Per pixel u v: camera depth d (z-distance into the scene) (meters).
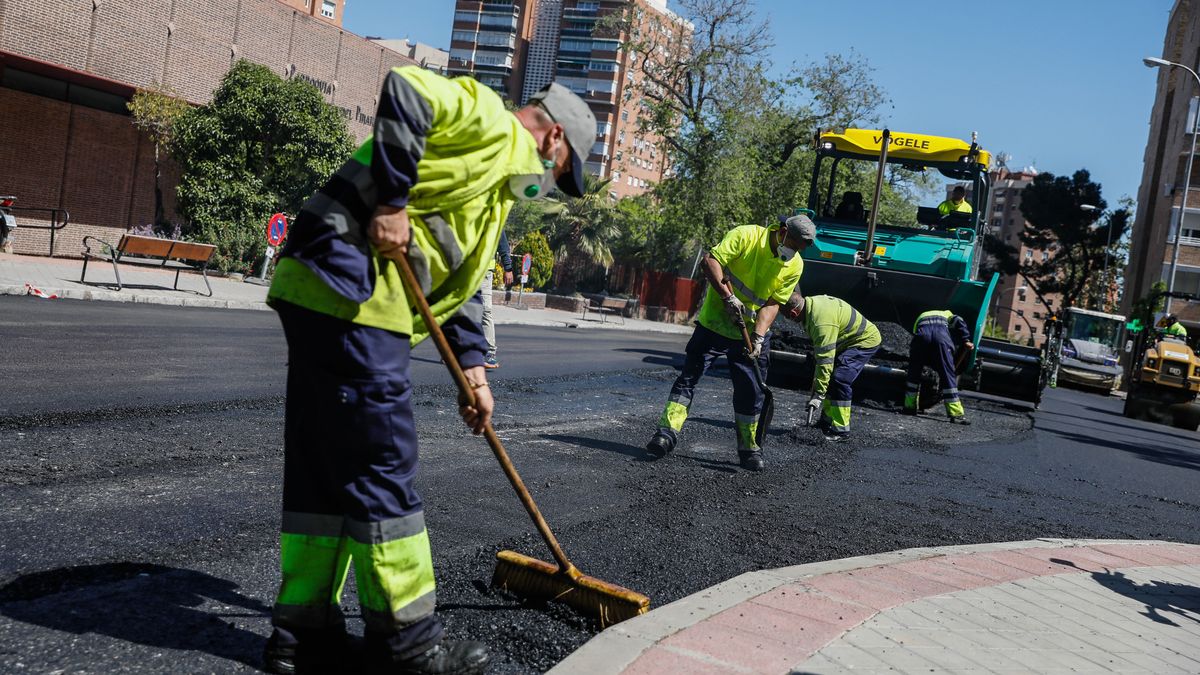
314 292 2.26
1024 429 11.77
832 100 35.75
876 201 12.11
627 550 3.97
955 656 2.95
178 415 5.55
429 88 2.21
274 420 5.81
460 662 2.43
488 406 2.59
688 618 2.94
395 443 2.33
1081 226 75.19
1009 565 4.36
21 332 8.34
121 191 21.97
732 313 6.09
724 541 4.33
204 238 20.16
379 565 2.33
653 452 6.21
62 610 2.55
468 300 2.59
